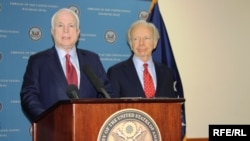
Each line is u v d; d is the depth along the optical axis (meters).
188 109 3.94
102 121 1.61
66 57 3.24
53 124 1.76
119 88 3.34
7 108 3.22
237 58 4.17
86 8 3.54
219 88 4.08
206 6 4.07
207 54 4.05
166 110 1.73
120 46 3.63
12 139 3.22
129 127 1.65
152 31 3.49
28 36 3.32
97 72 3.31
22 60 3.29
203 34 4.04
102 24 3.59
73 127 1.57
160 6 3.90
